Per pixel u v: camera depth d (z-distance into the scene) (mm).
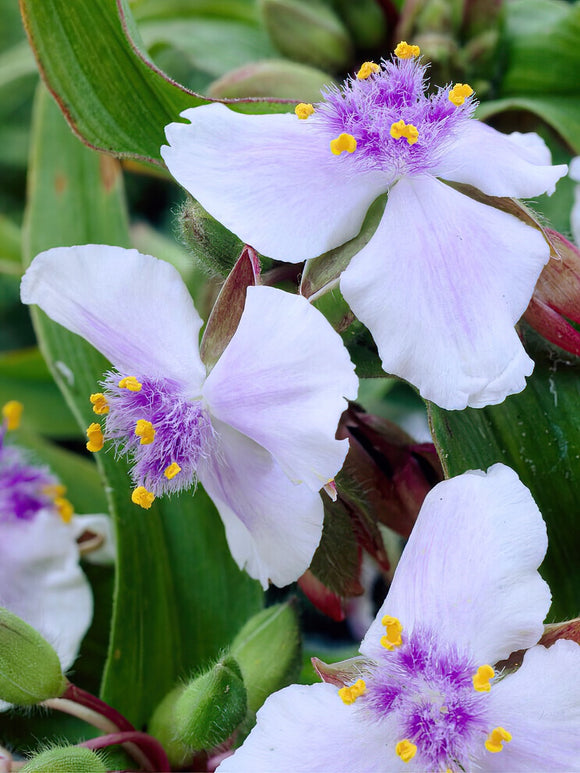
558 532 184
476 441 182
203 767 198
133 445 180
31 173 234
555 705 166
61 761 175
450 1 224
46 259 177
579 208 206
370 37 229
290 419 165
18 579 219
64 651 216
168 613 213
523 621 167
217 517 217
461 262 168
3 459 224
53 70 199
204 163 174
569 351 179
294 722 168
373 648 171
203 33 249
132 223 273
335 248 173
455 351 165
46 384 268
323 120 178
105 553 228
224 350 174
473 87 228
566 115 225
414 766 167
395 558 206
